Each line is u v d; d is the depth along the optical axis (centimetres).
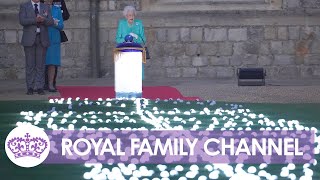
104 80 7238
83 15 7562
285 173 2164
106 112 3984
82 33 7594
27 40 5088
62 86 6253
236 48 7600
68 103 4541
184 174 2172
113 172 2145
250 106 4338
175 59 7612
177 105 4409
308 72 7606
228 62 7612
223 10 7562
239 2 7600
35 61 5181
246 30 7594
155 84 6556
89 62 7612
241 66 7619
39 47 5150
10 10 7594
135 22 4972
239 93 5256
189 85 6350
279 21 7569
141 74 4766
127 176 2145
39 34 5112
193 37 7600
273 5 7588
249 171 2208
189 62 7619
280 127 3297
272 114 3906
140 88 4762
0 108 4212
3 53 7619
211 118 3688
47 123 3453
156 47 7600
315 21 7556
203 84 6525
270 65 7594
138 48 4722
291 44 7594
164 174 2141
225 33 7600
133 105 4394
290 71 7606
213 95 5112
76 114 3888
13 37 7606
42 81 5231
